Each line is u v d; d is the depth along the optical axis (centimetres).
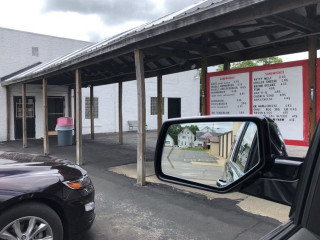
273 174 139
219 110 611
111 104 1786
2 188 279
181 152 190
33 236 289
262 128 147
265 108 531
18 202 283
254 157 148
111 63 978
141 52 610
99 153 1007
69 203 312
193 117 188
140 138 605
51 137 1509
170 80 2041
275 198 137
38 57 1534
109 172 721
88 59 748
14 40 1460
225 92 599
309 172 112
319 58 472
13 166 316
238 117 164
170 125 197
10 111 1420
